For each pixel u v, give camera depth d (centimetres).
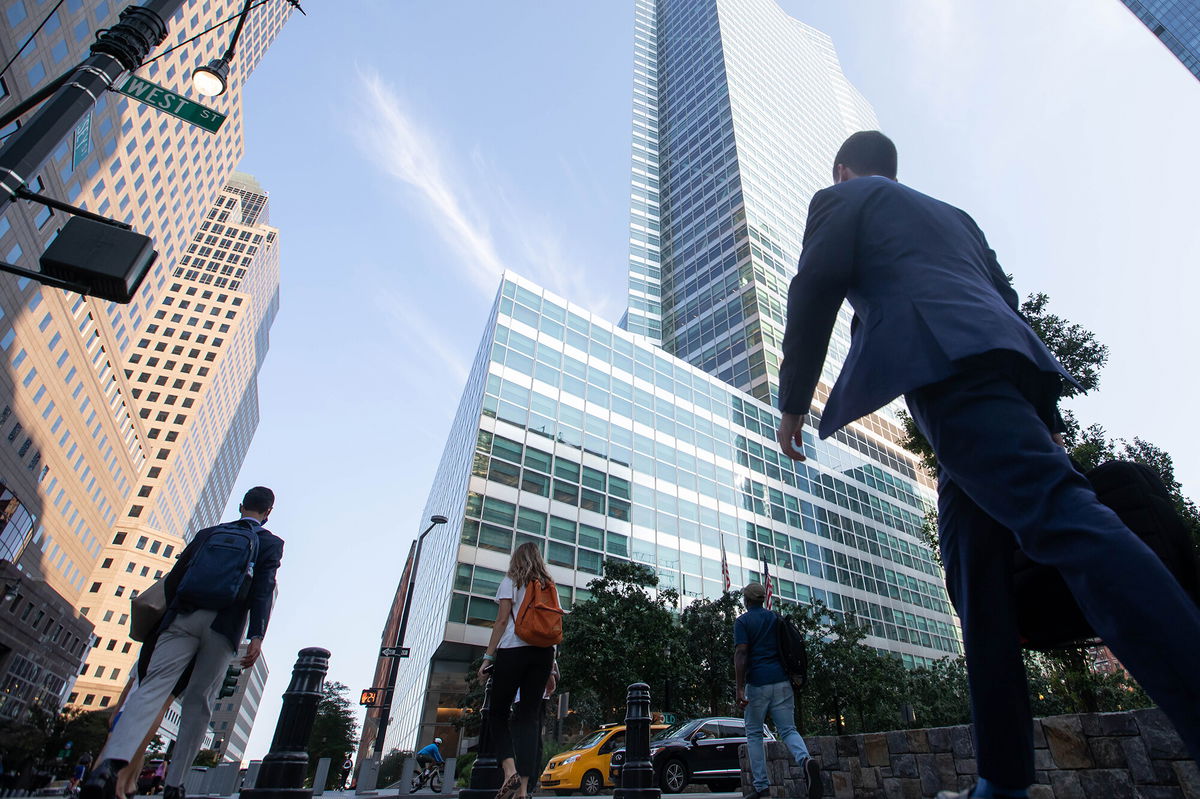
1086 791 301
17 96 4322
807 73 9644
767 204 6538
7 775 1680
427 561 5066
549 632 425
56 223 5003
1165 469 1381
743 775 660
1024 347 121
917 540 5491
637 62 9250
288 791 387
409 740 3388
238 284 11544
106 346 6259
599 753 1305
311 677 422
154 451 8875
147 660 364
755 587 535
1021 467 109
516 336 3747
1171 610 83
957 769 378
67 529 6153
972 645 127
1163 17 8944
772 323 5466
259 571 392
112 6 5028
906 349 131
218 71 591
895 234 155
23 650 5484
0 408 4653
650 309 6600
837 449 5331
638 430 4003
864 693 2573
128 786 324
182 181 7294
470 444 3450
